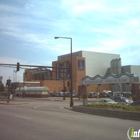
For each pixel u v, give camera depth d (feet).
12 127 38.32
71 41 116.78
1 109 82.23
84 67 383.04
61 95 289.53
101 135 31.60
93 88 374.43
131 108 62.59
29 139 28.63
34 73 457.68
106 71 414.00
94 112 67.97
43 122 45.11
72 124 42.65
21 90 298.97
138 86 137.08
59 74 402.72
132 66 374.84
